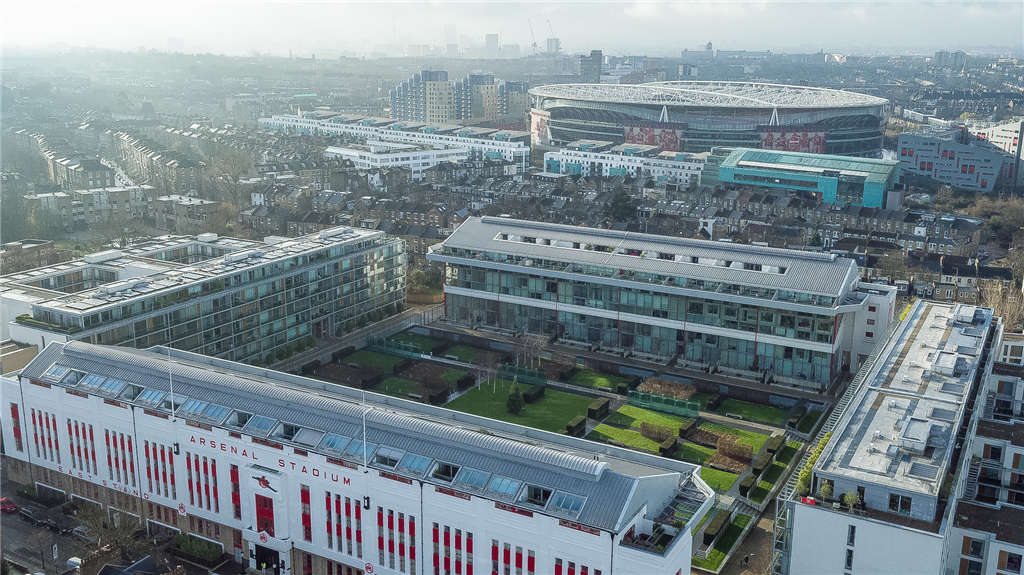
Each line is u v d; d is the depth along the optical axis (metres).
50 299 160.88
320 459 107.06
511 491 96.75
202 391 118.38
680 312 191.12
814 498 100.31
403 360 191.88
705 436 157.62
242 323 179.62
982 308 166.12
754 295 181.88
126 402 120.00
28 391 129.88
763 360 185.25
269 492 110.81
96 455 126.00
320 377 183.00
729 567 117.56
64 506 128.62
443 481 100.25
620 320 198.62
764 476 143.25
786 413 169.38
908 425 111.50
